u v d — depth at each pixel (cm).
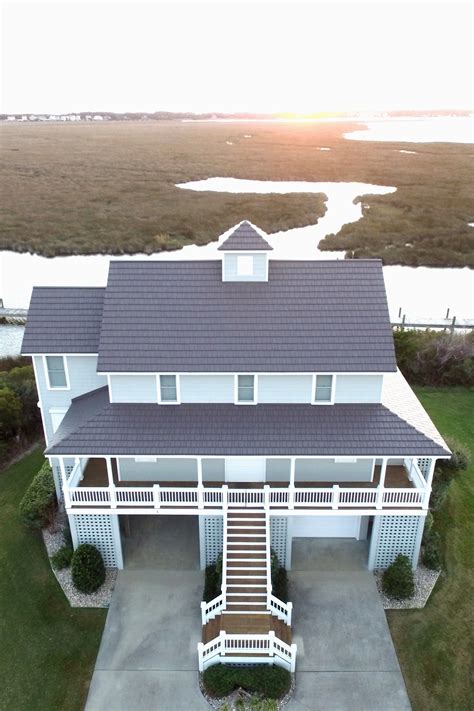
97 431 1977
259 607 1873
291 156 12206
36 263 6053
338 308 2141
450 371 3375
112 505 2002
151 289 2180
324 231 6944
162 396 2088
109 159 11662
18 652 1822
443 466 2433
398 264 5938
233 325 2105
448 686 1720
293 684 1725
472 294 5081
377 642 1856
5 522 2348
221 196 8312
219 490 1988
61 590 2042
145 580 2089
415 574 2100
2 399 2723
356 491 1980
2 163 11075
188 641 1861
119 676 1748
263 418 2027
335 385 2050
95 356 2202
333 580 2089
